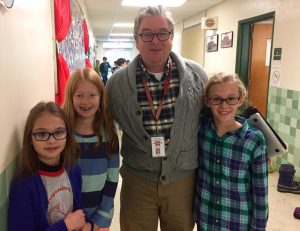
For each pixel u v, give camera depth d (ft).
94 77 4.58
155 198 5.23
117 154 4.91
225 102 4.68
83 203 4.67
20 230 3.51
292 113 11.84
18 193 3.51
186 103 4.93
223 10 19.80
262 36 16.94
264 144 4.65
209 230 5.11
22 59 4.20
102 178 4.75
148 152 4.98
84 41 19.60
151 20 4.69
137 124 4.93
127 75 5.02
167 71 5.04
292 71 11.84
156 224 5.53
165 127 4.96
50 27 6.96
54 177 3.81
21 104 4.09
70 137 4.03
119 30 44.57
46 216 3.73
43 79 5.92
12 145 3.67
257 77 17.35
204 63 23.89
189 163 5.10
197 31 25.94
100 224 4.74
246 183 4.82
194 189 5.44
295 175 11.57
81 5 17.47
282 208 9.37
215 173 4.96
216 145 4.92
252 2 15.55
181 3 20.98
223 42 19.70
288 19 12.07
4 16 3.43
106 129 4.77
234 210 4.88
